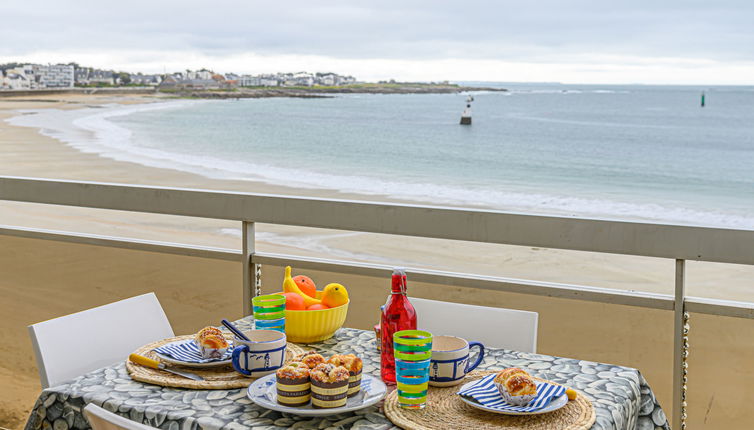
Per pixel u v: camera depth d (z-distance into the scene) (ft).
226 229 50.85
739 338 5.70
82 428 4.21
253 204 7.48
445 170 81.41
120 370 4.66
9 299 8.79
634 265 40.63
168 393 4.24
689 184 70.95
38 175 69.46
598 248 6.07
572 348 6.30
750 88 115.55
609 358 6.17
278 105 130.31
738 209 62.18
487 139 98.78
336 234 49.29
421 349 3.98
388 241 48.14
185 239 48.26
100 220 54.08
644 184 71.67
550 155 86.43
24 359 8.73
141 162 80.23
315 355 4.17
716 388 5.83
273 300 4.95
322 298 5.28
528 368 4.73
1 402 8.89
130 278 8.19
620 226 5.97
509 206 65.00
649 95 129.70
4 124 103.14
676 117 116.26
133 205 8.07
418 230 6.81
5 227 8.73
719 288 35.83
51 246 8.52
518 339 5.94
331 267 7.25
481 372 4.63
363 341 5.26
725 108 118.83
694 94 124.47
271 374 4.42
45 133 95.96
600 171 77.41
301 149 94.07
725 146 87.86
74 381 4.45
